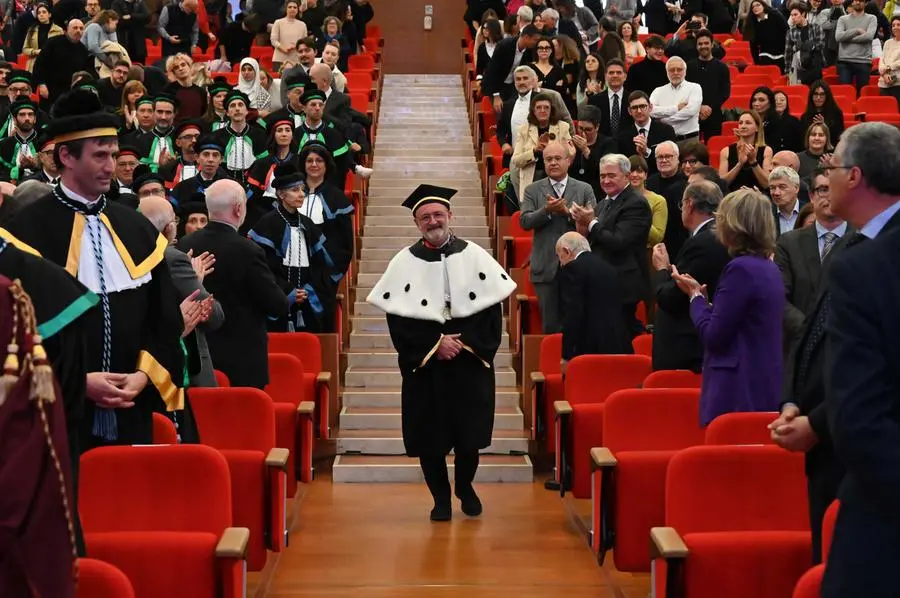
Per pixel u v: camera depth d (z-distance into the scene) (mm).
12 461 2732
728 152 10141
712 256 5281
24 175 9609
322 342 8031
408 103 16344
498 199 11211
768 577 3934
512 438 7695
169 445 4164
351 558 5770
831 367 2709
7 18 18578
